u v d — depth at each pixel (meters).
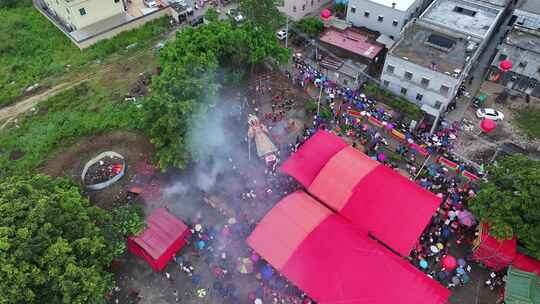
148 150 49.72
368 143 49.09
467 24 56.19
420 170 45.53
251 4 55.78
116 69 62.53
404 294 32.53
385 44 59.31
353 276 33.78
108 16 70.62
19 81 61.28
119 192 45.12
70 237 33.22
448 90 48.75
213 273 38.44
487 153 48.62
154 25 71.75
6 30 69.94
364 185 40.22
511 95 56.44
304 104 54.97
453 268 36.97
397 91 53.84
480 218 36.62
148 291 37.50
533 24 58.06
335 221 37.62
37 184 36.31
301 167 43.22
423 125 51.12
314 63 61.28
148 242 37.97
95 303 31.11
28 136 51.78
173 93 44.44
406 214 38.00
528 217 34.38
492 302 36.22
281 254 35.69
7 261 28.17
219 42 50.69
